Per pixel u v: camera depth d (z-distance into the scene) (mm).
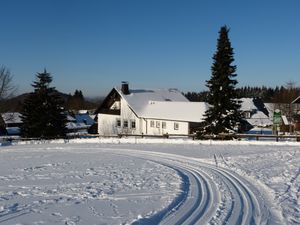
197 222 9688
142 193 13578
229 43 32906
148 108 50469
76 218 10461
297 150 24125
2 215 10914
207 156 22812
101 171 19031
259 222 9664
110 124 54406
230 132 33188
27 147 35000
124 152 27641
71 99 127125
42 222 10133
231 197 12500
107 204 12055
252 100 71188
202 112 44844
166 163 21438
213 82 33188
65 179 16906
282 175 15883
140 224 9633
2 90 49438
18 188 15055
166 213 10633
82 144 35281
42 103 48281
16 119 66500
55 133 48438
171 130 46469
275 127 33344
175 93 61406
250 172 16828
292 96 65000
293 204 11438
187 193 13266
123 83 53125
